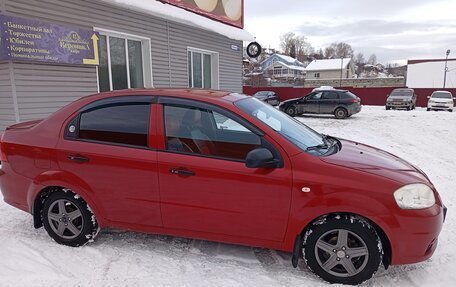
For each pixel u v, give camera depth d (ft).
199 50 40.81
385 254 9.50
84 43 25.66
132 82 32.14
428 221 9.04
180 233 10.60
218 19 43.62
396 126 46.19
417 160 24.97
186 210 10.26
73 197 11.15
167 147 10.37
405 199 9.01
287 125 11.41
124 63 30.96
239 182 9.68
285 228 9.64
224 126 10.15
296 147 9.75
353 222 9.14
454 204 15.80
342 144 12.28
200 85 42.70
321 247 9.52
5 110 22.25
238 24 48.83
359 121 53.52
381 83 183.01
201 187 9.98
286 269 10.29
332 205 9.15
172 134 10.42
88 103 11.34
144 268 10.20
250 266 10.43
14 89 21.59
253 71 239.09
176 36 36.45
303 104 61.36
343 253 9.37
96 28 27.07
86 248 11.32
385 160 10.75
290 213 9.49
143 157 10.38
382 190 9.00
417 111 74.08
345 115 57.88
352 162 9.81
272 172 9.48
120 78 30.66
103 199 10.91
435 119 54.65
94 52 26.58
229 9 46.06
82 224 11.27
